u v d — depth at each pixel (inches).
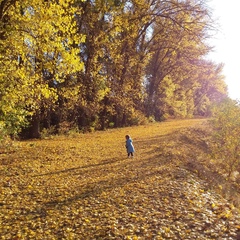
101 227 279.9
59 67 615.5
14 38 592.1
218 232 263.6
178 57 2112.5
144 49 1845.5
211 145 879.7
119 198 366.6
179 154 655.8
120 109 1584.6
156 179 453.1
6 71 586.6
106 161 608.4
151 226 280.7
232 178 628.1
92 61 1264.8
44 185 431.2
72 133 1131.9
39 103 837.8
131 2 1424.7
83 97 1242.6
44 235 266.4
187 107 2910.9
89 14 1224.2
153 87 2183.8
